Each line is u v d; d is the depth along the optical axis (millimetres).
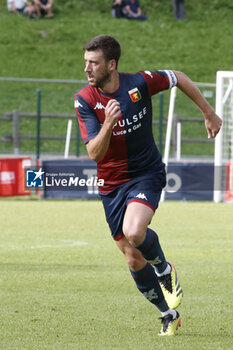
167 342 16172
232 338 16641
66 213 50469
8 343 16031
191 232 39906
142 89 16891
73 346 15742
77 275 26141
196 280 25078
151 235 16594
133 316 19172
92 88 16750
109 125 15523
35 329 17516
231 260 29984
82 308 20250
